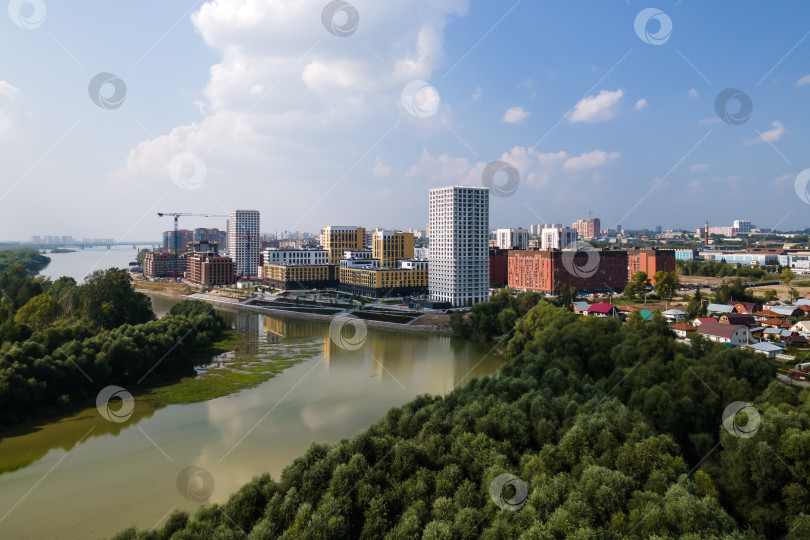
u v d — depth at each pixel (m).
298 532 46.28
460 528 45.91
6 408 89.19
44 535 56.28
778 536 49.84
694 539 41.12
